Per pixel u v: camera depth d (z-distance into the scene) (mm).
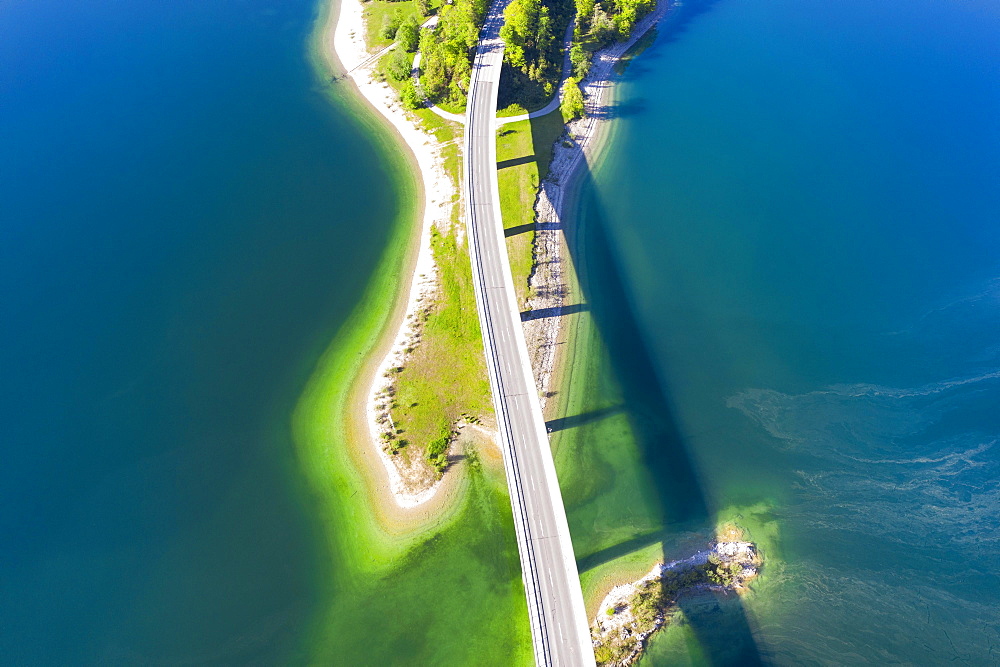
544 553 66625
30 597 72875
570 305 102812
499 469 83312
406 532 77812
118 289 107250
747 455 84000
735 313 100812
